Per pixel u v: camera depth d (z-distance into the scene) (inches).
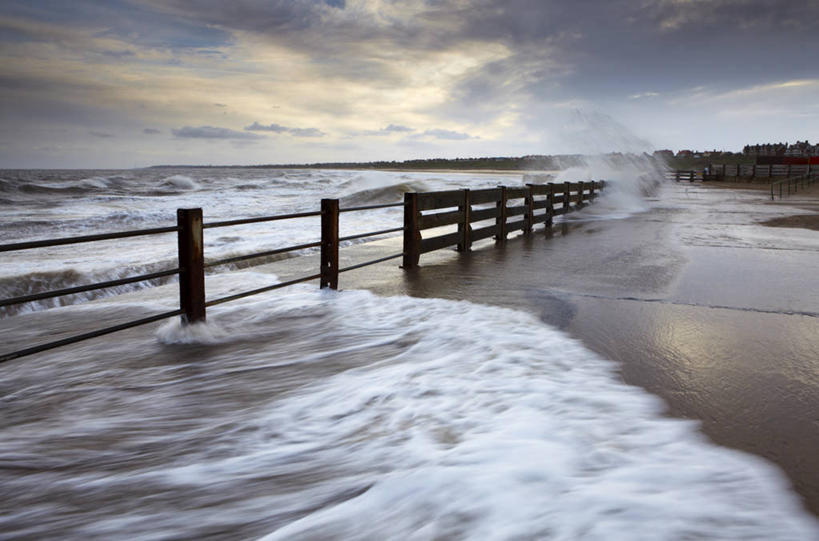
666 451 92.4
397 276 274.5
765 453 91.9
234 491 87.7
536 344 156.9
